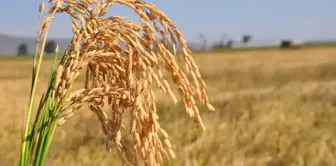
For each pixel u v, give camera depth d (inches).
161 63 80.9
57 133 348.5
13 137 336.5
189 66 78.5
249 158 260.5
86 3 79.2
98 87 82.9
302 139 306.8
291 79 1302.9
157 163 80.6
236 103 490.0
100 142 316.2
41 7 74.2
